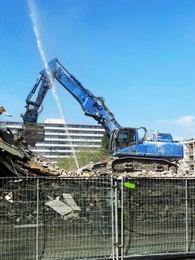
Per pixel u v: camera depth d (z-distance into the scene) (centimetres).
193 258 1026
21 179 981
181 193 1073
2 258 893
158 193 1045
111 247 961
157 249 1005
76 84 3256
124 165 3142
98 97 3306
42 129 2912
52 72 3159
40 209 957
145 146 3194
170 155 3238
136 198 1018
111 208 970
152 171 3073
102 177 998
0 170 1340
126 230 990
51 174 1556
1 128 1553
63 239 952
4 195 975
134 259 964
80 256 936
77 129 13938
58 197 978
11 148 1323
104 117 3275
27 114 3036
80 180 991
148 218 1022
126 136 3188
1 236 932
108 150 3309
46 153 13438
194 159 11562
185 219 1055
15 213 965
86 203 984
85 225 970
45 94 3095
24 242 934
